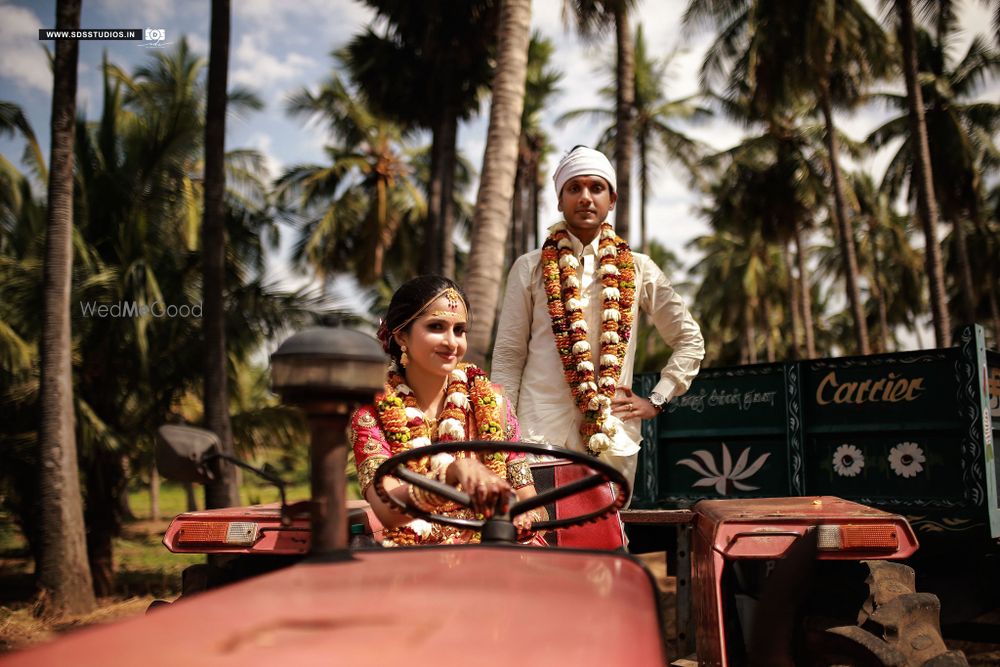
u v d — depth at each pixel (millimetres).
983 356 4188
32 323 12062
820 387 4789
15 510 11812
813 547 2045
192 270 12727
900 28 21938
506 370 3580
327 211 28234
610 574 1488
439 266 22844
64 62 9422
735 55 27281
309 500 1625
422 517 2162
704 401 5344
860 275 42656
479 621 1073
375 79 23266
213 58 10852
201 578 2912
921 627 2574
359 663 871
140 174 12703
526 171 32031
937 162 30094
